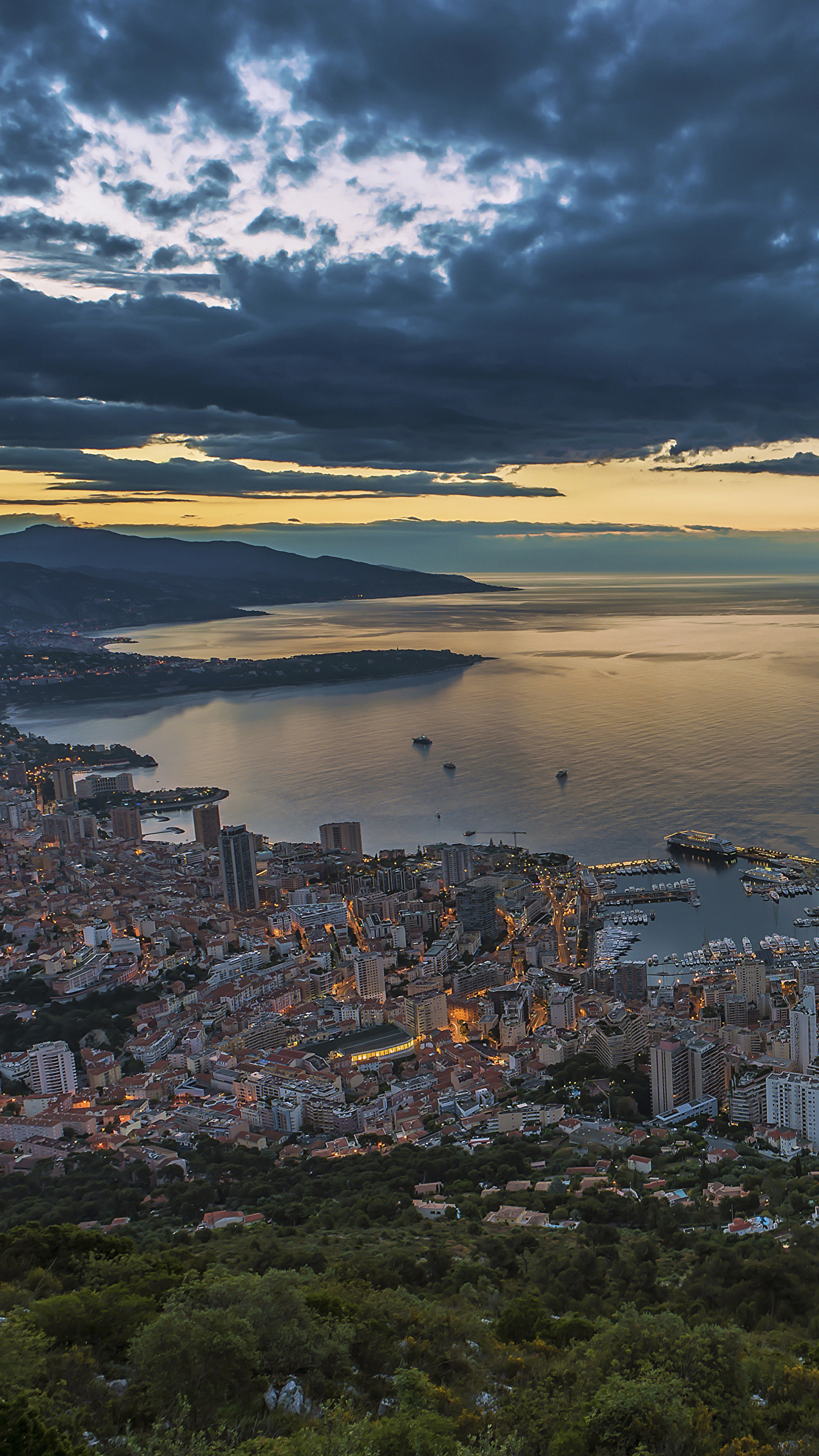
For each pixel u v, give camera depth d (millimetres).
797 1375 92938
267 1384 83500
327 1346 89562
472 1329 107625
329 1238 161625
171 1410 78125
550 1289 134375
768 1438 83938
